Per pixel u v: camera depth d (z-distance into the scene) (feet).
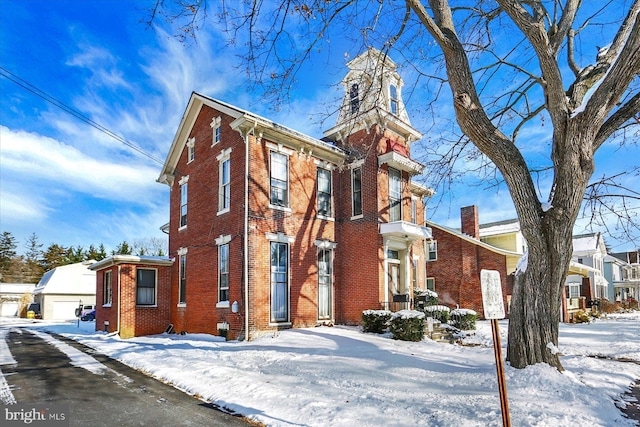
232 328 46.32
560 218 25.90
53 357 38.09
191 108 59.67
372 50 41.01
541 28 25.62
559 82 25.93
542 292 26.25
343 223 57.67
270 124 49.03
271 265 48.57
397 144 59.31
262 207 48.42
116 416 20.38
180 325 57.26
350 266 55.77
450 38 27.76
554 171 27.71
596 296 125.08
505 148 27.04
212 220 53.11
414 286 67.82
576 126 25.31
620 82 23.89
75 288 131.75
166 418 20.08
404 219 58.29
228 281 49.11
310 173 55.01
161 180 66.90
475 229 90.27
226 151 51.72
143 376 29.78
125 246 204.74
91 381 27.99
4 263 224.12
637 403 22.39
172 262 60.23
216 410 21.42
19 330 73.41
